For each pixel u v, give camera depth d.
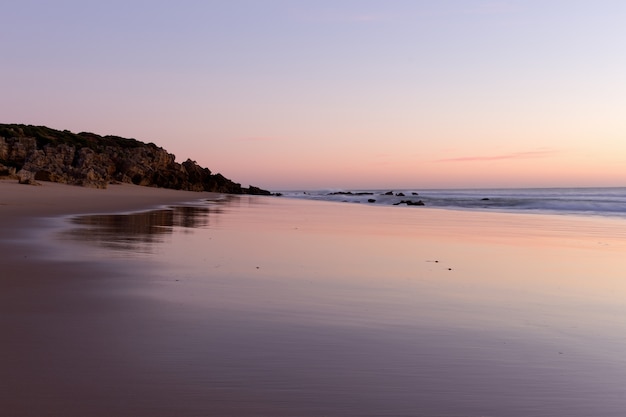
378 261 15.09
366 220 34.59
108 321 7.55
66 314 7.85
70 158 80.19
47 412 4.49
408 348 6.73
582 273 13.85
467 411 4.88
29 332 6.86
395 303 9.48
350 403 4.96
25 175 61.94
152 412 4.58
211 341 6.75
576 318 8.74
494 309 9.25
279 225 27.73
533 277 13.02
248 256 15.22
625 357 6.61
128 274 11.46
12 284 9.90
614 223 35.59
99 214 29.84
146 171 91.69
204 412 4.63
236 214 36.94
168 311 8.28
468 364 6.17
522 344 7.07
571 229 29.77
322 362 6.08
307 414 4.69
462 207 62.44
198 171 110.50
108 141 107.81
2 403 4.64
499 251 18.50
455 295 10.43
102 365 5.70
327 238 21.41
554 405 5.07
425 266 14.37
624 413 4.93
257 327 7.51
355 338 7.11
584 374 5.94
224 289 10.26
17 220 23.67
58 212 29.62
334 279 11.85
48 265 12.16
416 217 39.69
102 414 4.50
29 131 87.94
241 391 5.14
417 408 4.91
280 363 6.00
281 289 10.46
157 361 5.90
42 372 5.42
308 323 7.84
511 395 5.29
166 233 20.95
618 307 9.72
